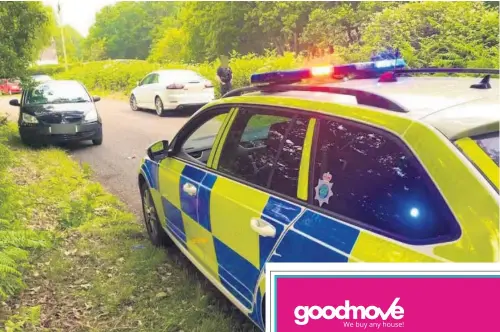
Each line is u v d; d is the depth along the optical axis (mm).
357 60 14164
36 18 10906
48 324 3363
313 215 2363
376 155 2156
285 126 2721
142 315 3430
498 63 9703
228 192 2996
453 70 2824
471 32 10922
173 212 3928
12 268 3520
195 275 3969
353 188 2242
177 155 3947
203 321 3230
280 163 2688
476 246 1727
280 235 2477
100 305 3590
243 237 2811
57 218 5457
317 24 25234
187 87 14297
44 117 9617
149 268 4113
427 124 2010
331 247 2189
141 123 13578
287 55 16359
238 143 3115
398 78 3051
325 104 2492
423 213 1929
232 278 3053
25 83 10508
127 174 7840
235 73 16578
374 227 2102
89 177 7691
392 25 13203
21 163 8047
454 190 1832
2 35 10203
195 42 38531
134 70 24891
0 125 11062
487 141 1936
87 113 10070
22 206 5605
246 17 32531
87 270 4172
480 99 2289
